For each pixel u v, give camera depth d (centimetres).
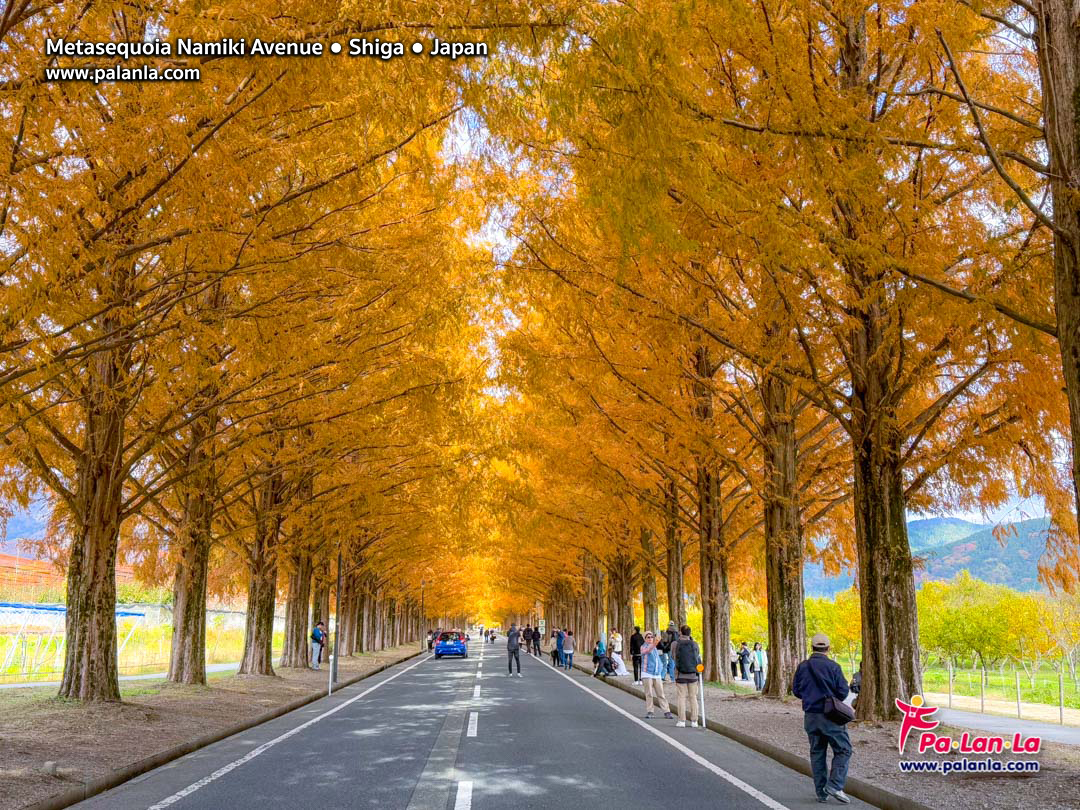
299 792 712
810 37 870
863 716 1142
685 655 1273
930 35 764
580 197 812
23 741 907
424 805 656
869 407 1170
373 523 2827
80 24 620
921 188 957
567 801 674
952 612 6016
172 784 757
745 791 730
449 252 1280
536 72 619
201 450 1664
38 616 3984
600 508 2520
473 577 8212
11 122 647
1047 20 718
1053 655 5678
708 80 920
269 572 2284
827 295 1033
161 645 4347
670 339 1188
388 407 1692
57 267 646
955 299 834
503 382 1538
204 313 915
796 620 1634
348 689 2017
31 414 1027
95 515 1288
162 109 637
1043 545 1301
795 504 1652
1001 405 1184
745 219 831
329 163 891
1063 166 697
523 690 2009
